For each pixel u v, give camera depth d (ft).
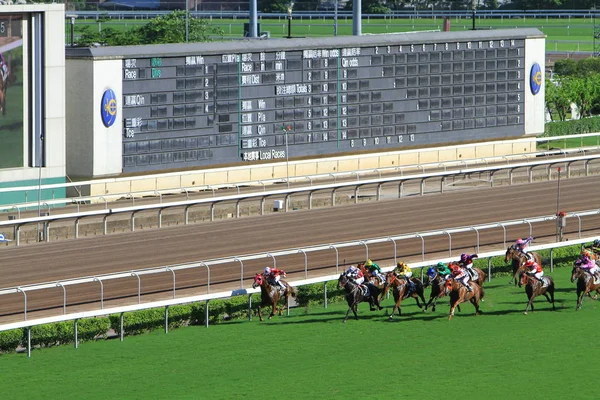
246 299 224.33
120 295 229.04
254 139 364.17
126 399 172.04
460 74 412.98
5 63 315.17
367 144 391.04
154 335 209.05
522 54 431.43
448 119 411.95
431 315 224.74
